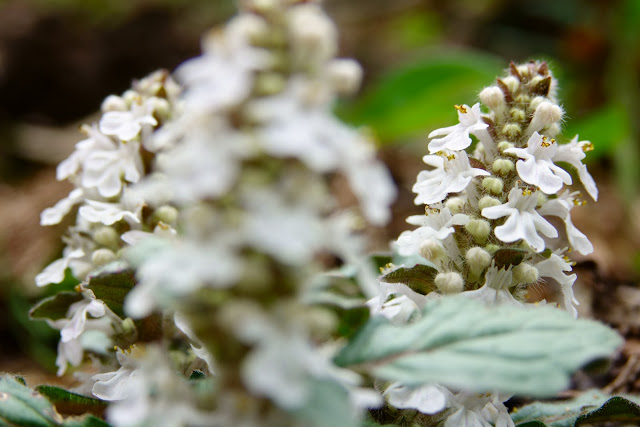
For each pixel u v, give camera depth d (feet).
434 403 0.77
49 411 0.78
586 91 1.93
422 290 0.81
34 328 1.15
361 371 0.73
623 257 1.44
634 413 0.83
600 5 1.92
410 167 1.70
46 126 2.01
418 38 2.44
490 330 0.72
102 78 2.07
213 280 0.67
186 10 2.24
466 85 1.61
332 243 0.68
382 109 1.67
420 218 0.83
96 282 0.80
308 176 0.67
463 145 0.80
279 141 0.65
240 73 0.66
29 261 1.27
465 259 0.82
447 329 0.73
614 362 0.98
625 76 1.85
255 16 0.67
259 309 0.67
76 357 0.86
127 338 0.84
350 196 1.39
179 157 0.66
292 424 0.68
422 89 1.63
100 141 0.85
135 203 0.83
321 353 0.74
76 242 0.87
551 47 2.24
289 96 0.66
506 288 0.80
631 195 1.61
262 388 0.66
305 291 0.68
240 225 0.66
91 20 2.13
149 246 0.76
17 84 2.01
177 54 2.12
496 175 0.82
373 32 2.54
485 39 2.34
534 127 0.82
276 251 0.66
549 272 0.82
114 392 0.80
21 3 2.14
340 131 0.67
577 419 0.84
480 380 0.71
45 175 1.70
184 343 0.83
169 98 0.85
